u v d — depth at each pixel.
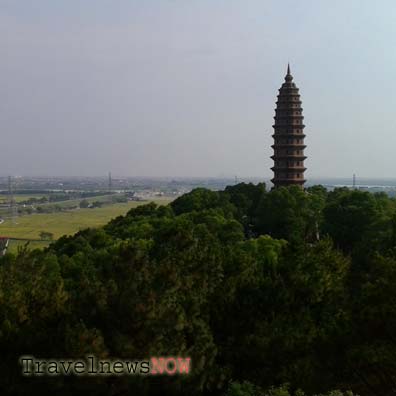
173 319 30.80
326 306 40.50
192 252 44.16
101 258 71.94
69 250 94.81
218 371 34.00
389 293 33.94
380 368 32.78
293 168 139.00
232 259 45.81
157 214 122.94
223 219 104.19
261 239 78.19
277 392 30.05
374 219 90.31
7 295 31.67
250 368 35.78
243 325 38.69
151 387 31.06
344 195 107.19
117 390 29.30
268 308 39.00
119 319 30.25
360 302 36.25
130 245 34.47
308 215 111.56
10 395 27.86
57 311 32.00
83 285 35.44
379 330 34.00
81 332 27.80
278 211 112.19
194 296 36.53
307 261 41.50
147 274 33.31
